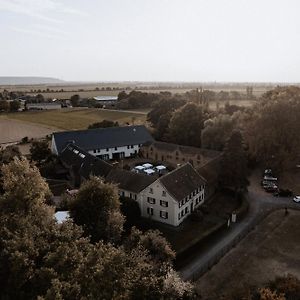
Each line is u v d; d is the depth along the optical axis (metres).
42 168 73.50
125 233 47.50
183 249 41.81
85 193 42.00
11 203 33.25
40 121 144.00
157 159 89.75
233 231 49.03
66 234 27.69
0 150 78.94
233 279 37.50
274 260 41.19
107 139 91.62
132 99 180.62
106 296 20.05
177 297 27.11
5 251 24.22
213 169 64.31
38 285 21.84
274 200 60.56
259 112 75.38
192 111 95.69
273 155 71.31
